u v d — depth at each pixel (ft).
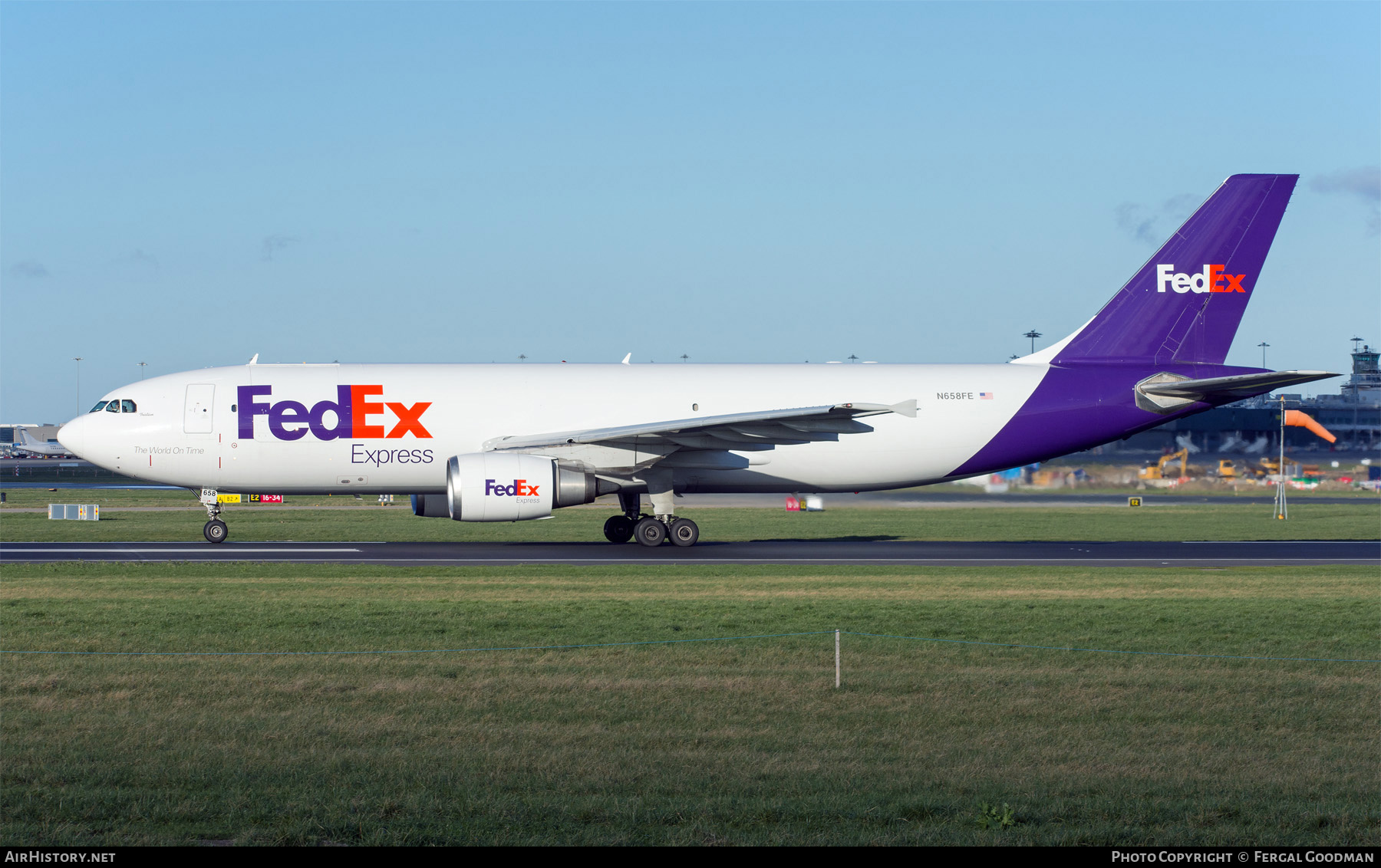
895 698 177.78
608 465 431.43
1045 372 462.19
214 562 377.50
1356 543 479.82
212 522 459.32
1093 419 460.14
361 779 133.28
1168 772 140.56
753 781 134.10
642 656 207.72
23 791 128.47
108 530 538.06
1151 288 464.65
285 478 442.09
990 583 326.65
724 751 148.15
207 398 437.99
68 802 124.36
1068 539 501.56
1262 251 466.29
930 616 254.27
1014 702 175.01
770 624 242.78
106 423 433.89
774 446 449.06
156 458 434.71
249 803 124.06
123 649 212.23
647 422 446.60
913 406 406.21
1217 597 295.89
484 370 453.17
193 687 181.16
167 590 299.58
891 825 119.85
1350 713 170.09
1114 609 269.64
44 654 205.46
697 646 217.56
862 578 336.08
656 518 447.83
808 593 300.40
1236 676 194.70
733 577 337.52
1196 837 117.29
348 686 182.50
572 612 259.60
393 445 439.63
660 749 148.46
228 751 144.77
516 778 134.21
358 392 440.45
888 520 635.66
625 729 158.20
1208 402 458.91
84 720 160.76
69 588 303.89
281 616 251.80
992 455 460.14
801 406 451.53
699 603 275.80
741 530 557.33
